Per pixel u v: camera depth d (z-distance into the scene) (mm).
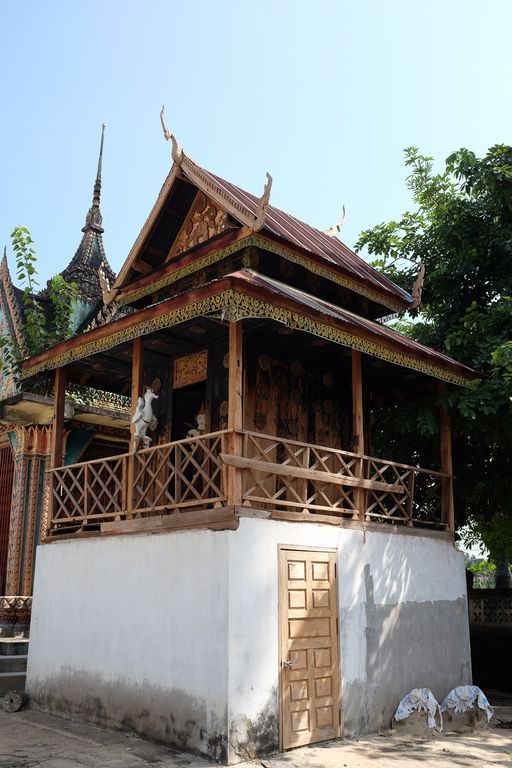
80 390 13953
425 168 15492
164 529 8430
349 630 8812
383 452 13742
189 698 7562
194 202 11539
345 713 8477
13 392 14891
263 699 7504
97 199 18547
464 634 10719
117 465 9516
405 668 9508
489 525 16125
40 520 14188
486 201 13727
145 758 7230
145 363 11195
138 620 8484
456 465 13719
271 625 7789
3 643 12195
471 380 11078
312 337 10086
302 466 8930
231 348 8219
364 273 12258
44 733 8406
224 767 6910
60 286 15977
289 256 10570
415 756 7695
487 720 9344
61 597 9859
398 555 9883
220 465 8078
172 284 11586
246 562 7664
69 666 9414
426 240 14852
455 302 14172
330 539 8836
